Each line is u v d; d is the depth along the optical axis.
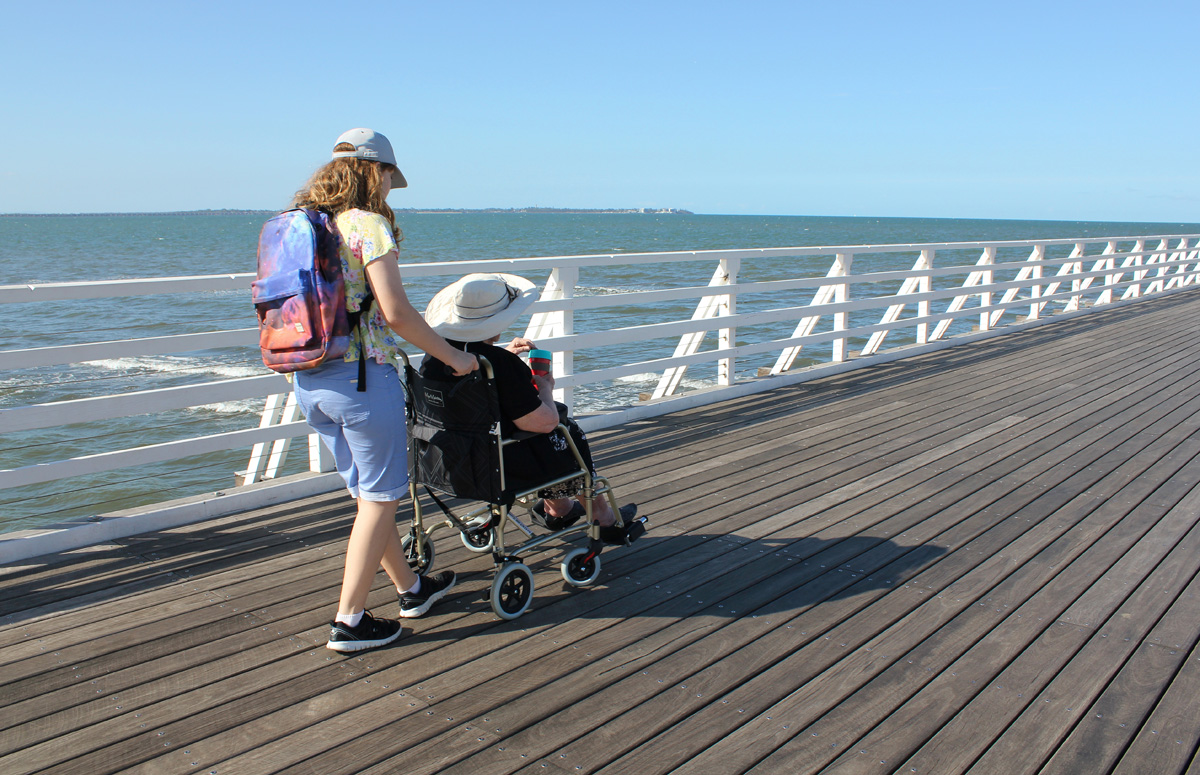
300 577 3.28
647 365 5.98
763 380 6.99
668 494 4.34
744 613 3.04
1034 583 3.30
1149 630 2.93
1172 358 8.75
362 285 2.50
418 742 2.25
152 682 2.52
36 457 8.83
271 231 2.49
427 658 2.69
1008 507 4.18
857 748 2.25
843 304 7.81
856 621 2.98
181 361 14.49
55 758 2.14
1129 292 14.95
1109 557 3.56
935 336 9.73
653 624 2.95
